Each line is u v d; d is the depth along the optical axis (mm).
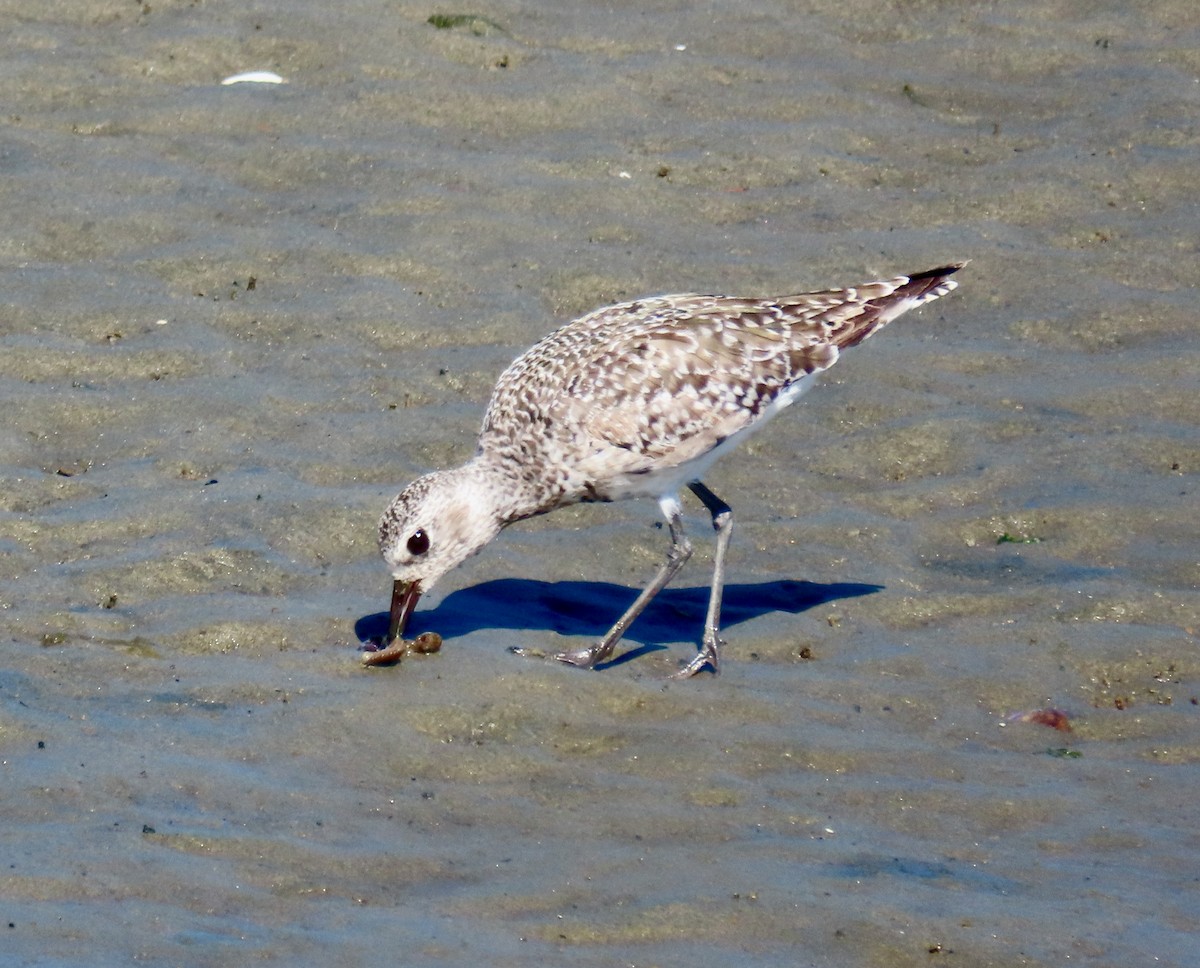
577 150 18688
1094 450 14211
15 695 10773
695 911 8922
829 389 15172
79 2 21000
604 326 12211
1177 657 11688
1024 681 11461
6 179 17578
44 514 13070
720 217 17703
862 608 12438
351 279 16359
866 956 8617
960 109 20031
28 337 15289
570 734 10719
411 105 19391
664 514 12188
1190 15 21703
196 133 18672
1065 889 9273
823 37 21406
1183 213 17750
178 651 11453
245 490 13383
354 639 11672
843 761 10539
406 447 14070
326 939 8570
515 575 12812
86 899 8812
